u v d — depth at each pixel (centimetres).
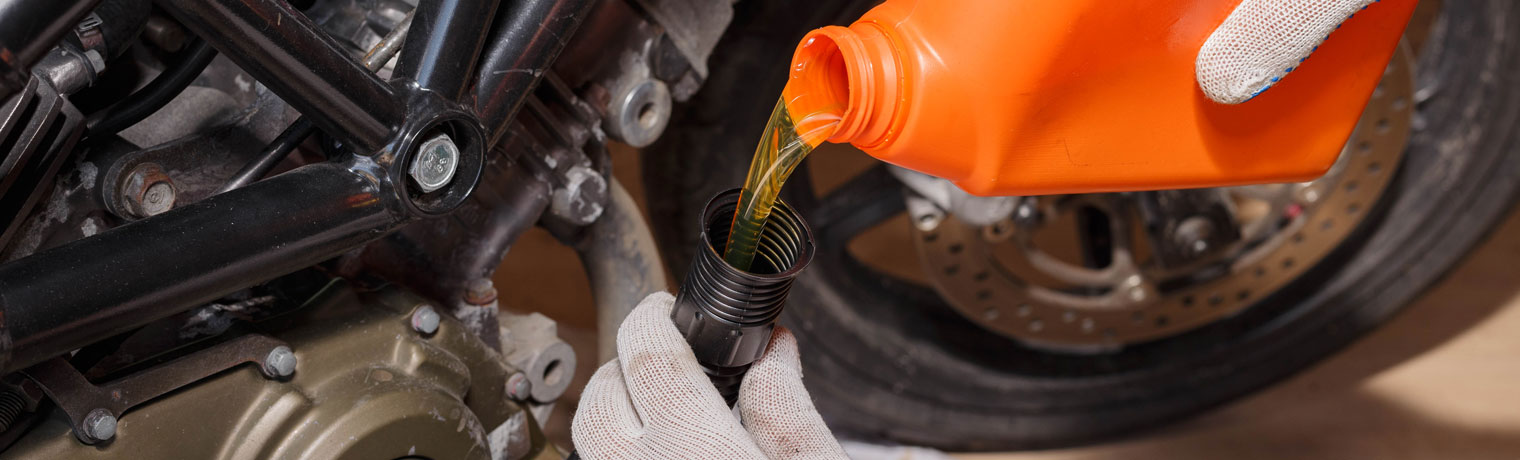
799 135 60
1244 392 159
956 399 149
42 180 56
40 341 50
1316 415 167
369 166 61
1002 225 127
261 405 65
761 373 70
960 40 58
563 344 88
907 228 206
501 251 79
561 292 179
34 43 48
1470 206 154
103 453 60
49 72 56
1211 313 146
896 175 120
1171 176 69
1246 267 144
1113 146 65
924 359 145
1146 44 61
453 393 73
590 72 80
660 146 116
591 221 83
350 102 58
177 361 62
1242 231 137
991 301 135
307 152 72
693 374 64
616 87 82
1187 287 144
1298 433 163
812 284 134
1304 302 159
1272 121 70
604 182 82
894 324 144
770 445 67
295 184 59
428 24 61
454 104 62
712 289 61
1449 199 154
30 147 53
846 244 138
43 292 50
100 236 53
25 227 60
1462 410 166
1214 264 145
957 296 133
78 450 59
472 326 80
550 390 88
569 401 154
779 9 108
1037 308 138
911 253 199
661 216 122
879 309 143
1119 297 140
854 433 152
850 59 59
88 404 58
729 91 112
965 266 131
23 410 59
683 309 64
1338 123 73
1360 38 69
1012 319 138
